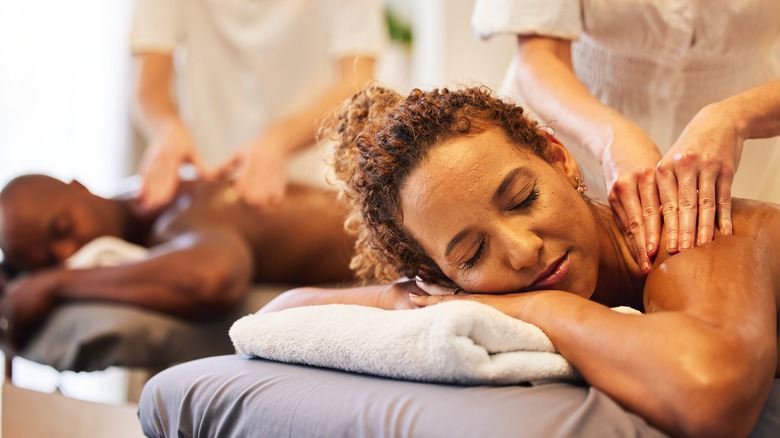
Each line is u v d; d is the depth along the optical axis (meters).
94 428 1.34
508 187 0.91
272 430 0.84
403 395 0.79
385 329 0.86
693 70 1.30
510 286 0.92
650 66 1.32
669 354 0.74
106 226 2.11
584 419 0.70
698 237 0.90
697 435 0.72
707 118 0.97
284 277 2.25
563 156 1.05
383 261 1.11
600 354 0.78
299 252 2.22
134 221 2.21
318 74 2.60
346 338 0.88
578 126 1.11
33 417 1.42
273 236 2.20
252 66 2.54
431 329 0.81
